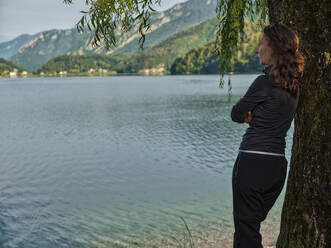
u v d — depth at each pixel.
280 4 2.62
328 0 2.34
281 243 2.80
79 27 3.35
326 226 2.36
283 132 2.43
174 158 18.86
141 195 12.87
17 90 104.62
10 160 19.48
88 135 27.86
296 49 2.32
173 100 59.59
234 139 23.91
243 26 4.79
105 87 111.00
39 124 35.19
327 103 2.34
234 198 2.60
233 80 125.69
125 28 3.38
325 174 2.35
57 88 112.00
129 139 25.42
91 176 15.80
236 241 2.63
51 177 15.77
